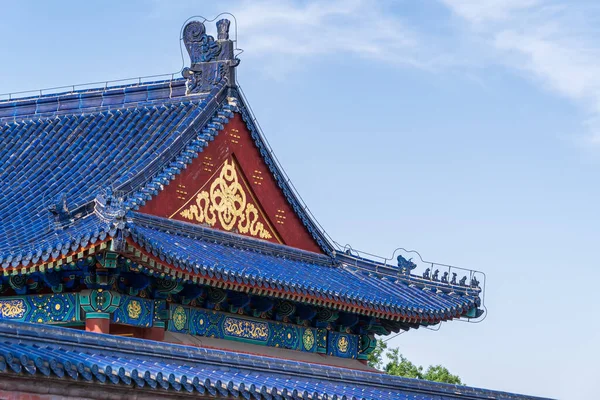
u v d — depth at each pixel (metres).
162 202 42.09
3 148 48.28
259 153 46.44
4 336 28.03
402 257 50.38
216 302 42.25
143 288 39.03
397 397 38.53
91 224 36.62
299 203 47.97
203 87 46.81
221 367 33.44
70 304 38.53
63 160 45.81
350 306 44.34
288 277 42.56
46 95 50.34
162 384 29.86
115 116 48.06
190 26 47.69
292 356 45.81
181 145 43.41
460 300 49.66
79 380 28.03
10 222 40.91
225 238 44.16
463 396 41.69
